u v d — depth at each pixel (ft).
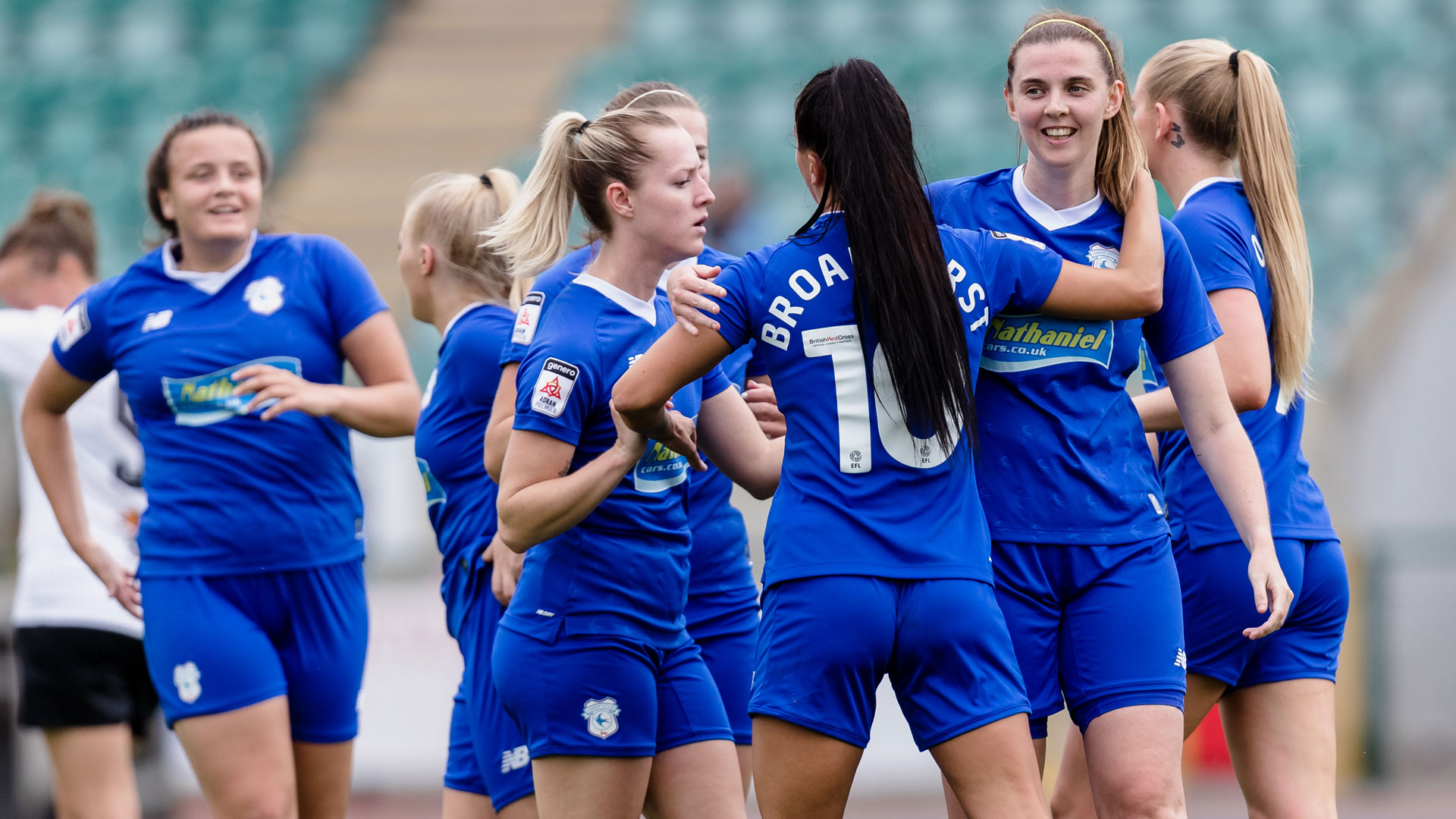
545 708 41.32
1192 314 40.16
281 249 51.24
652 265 41.04
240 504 49.06
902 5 177.88
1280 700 44.93
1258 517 39.29
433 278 50.57
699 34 180.65
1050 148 40.01
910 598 36.14
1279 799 44.50
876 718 93.76
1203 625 44.70
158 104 173.37
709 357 37.17
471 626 47.78
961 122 158.20
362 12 189.78
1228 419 40.06
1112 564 39.40
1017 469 39.70
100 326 50.70
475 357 47.34
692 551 49.73
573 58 181.88
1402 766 97.30
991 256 38.06
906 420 36.01
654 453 41.96
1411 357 109.29
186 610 48.62
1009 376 39.55
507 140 171.01
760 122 161.89
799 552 36.58
